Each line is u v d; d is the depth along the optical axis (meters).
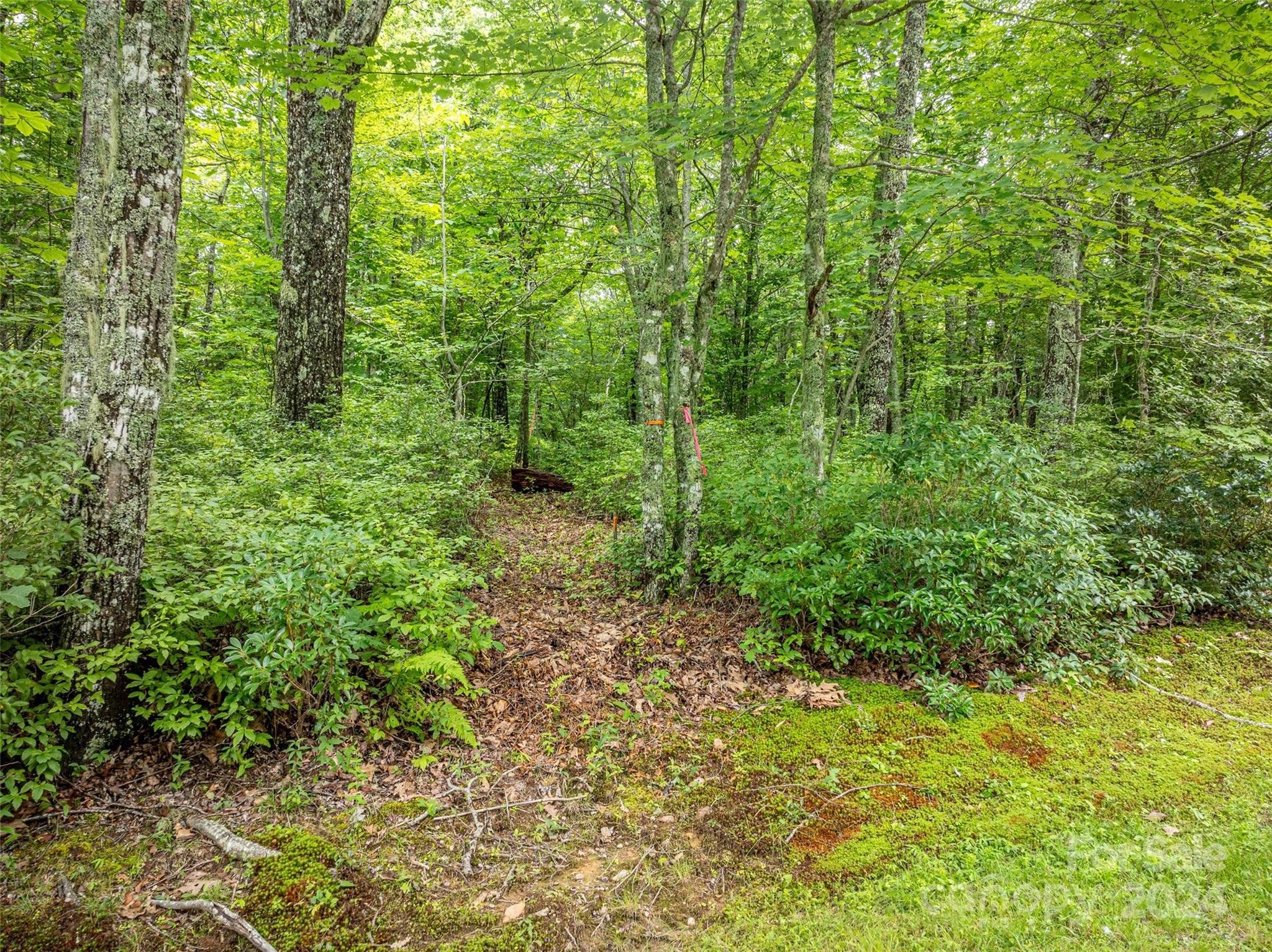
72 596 2.99
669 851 3.05
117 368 3.13
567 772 3.64
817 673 4.68
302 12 6.81
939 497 5.28
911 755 3.77
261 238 10.77
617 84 8.95
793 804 3.34
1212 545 6.21
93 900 2.54
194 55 8.69
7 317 5.30
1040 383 16.05
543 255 12.22
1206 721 4.17
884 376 8.76
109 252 3.10
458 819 3.21
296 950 2.40
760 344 15.36
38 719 2.97
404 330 10.96
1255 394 8.84
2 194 5.93
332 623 3.47
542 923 2.61
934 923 2.52
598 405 18.27
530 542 8.23
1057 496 6.20
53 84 6.09
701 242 11.51
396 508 5.40
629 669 4.75
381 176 12.03
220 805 3.13
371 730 3.64
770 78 8.14
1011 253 9.01
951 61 9.95
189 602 3.37
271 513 4.46
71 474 3.05
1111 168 5.38
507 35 4.98
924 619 4.73
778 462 5.57
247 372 9.92
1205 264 7.20
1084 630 5.12
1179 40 4.27
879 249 5.82
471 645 4.28
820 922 2.58
